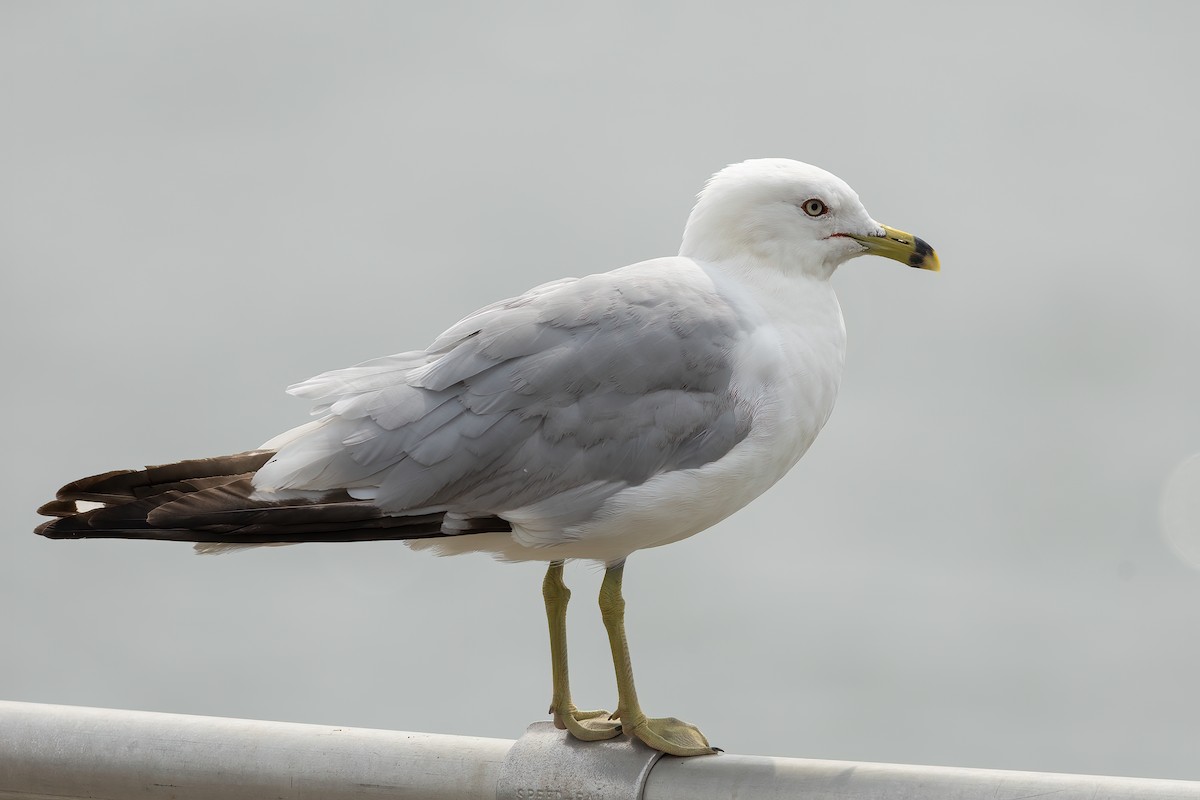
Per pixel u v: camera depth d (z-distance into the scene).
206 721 7.11
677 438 8.59
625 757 7.16
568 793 7.12
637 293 8.87
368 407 8.61
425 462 8.47
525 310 8.80
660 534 8.77
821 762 6.86
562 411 8.55
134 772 7.05
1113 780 6.20
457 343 8.88
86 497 8.26
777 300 9.32
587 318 8.72
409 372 8.80
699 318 8.80
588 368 8.58
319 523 8.37
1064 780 6.23
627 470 8.56
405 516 8.55
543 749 7.22
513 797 7.02
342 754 6.95
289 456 8.47
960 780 6.37
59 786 7.16
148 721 7.12
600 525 8.57
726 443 8.67
